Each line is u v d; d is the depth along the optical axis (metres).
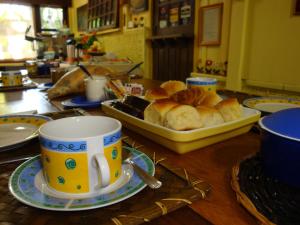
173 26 2.33
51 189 0.33
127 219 0.28
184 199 0.32
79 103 0.86
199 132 0.46
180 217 0.31
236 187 0.34
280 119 0.36
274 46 1.56
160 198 0.32
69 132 0.39
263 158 0.37
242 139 0.55
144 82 1.39
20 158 0.45
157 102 0.53
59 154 0.31
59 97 1.03
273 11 1.53
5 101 0.97
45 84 1.32
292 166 0.32
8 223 0.28
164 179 0.37
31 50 3.77
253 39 1.67
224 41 1.87
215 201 0.33
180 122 0.47
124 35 3.00
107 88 0.88
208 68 2.04
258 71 1.67
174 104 0.51
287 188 0.33
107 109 0.66
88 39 2.30
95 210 0.30
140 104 0.59
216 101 0.58
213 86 0.78
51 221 0.28
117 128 0.35
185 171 0.40
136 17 2.80
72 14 4.26
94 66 1.13
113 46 3.31
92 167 0.32
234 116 0.54
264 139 0.36
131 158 0.41
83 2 3.87
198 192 0.33
